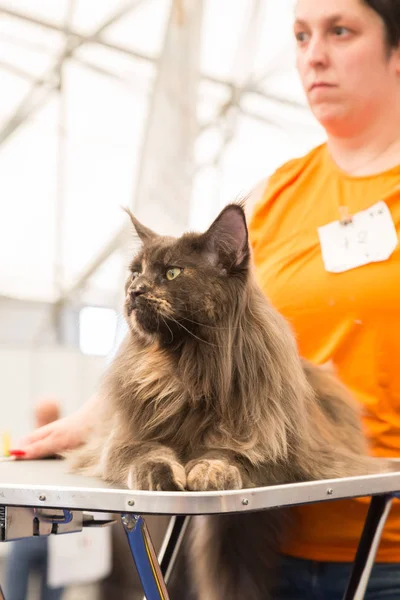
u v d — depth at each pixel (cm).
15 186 584
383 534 180
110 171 591
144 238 177
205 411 150
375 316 186
